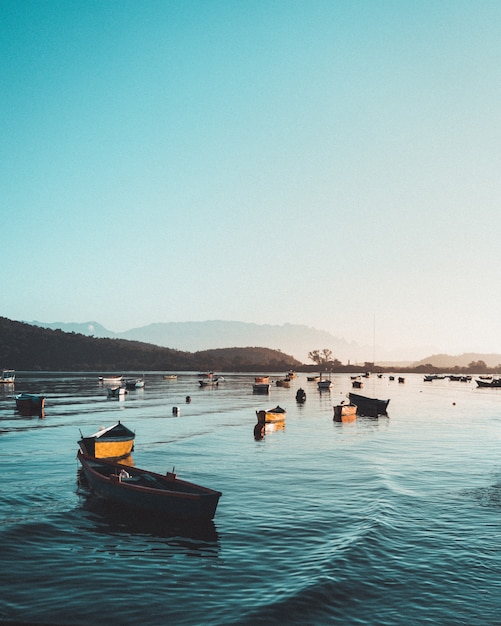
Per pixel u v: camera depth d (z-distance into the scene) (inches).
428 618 642.2
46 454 1740.9
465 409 3806.6
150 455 1756.9
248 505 1140.5
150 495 1040.8
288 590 716.0
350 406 2908.5
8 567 794.8
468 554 847.7
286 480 1381.6
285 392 5644.7
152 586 735.7
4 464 1569.9
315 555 844.6
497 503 1152.2
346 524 1005.8
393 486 1305.4
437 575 765.9
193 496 981.8
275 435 2274.9
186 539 928.3
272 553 858.1
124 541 918.4
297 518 1045.2
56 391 5265.8
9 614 649.6
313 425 2677.2
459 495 1221.1
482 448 1925.4
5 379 6761.8
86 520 1031.6
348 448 1919.3
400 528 976.3
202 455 1760.6
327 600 685.3
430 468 1542.8
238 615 649.0
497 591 716.0
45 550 870.4
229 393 5300.2
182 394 5093.5
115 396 4478.3
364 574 765.9
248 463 1620.3
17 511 1083.3
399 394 5861.2
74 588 727.7
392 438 2197.3
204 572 783.7
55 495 1211.9
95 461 1295.5
